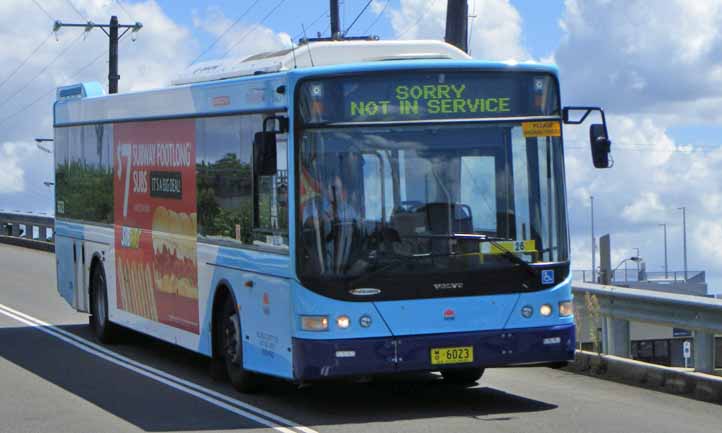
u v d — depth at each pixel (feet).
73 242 61.62
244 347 40.63
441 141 36.86
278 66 40.27
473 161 37.06
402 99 36.73
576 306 48.19
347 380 36.63
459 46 71.00
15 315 68.39
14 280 90.43
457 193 36.78
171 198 47.83
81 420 36.63
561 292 37.60
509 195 37.29
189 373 47.03
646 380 42.96
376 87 36.63
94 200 57.93
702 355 40.96
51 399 40.68
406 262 36.17
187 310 46.39
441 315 36.32
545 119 37.83
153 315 50.19
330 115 36.32
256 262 39.27
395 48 40.52
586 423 35.14
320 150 36.24
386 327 35.91
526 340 37.11
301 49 39.96
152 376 46.19
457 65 37.17
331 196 36.04
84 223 59.67
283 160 37.11
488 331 36.73
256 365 39.60
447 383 44.24
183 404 39.50
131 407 38.96
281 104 37.55
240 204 40.93
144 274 51.13
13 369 48.11
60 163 63.87
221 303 43.57
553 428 34.30
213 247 43.47
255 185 39.24
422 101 36.83
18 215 136.77
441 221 36.58
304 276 35.86
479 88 37.35
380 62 36.99
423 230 36.40
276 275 37.52
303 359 35.73
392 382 44.47
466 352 36.50
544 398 40.22
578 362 46.42
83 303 60.39
